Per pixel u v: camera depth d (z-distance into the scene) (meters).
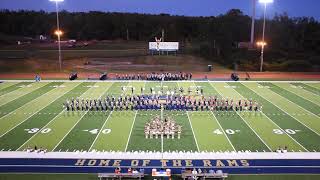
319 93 35.91
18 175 16.72
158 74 46.50
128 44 86.12
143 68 57.12
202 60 66.06
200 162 18.17
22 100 32.16
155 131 22.44
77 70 54.22
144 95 33.06
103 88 38.44
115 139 21.64
